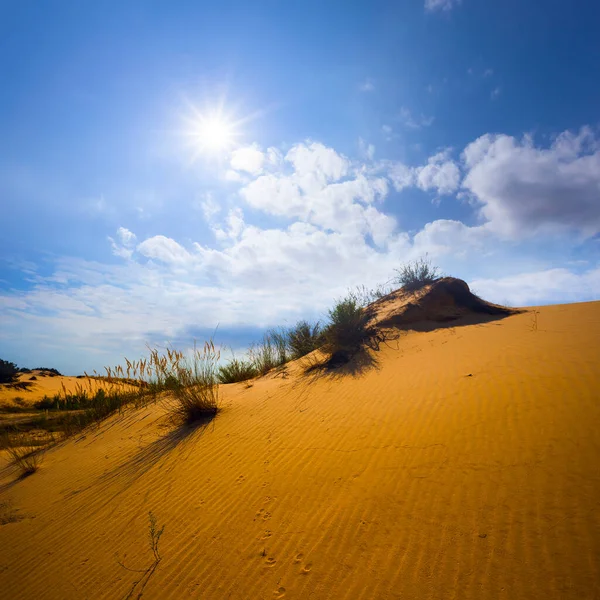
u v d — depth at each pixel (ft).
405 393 17.58
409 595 7.85
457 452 11.89
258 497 13.14
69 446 27.84
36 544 14.70
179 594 9.82
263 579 9.53
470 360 19.26
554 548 7.78
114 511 15.33
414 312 29.53
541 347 18.44
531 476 9.86
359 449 14.01
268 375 30.01
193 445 19.30
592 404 12.01
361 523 10.32
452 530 9.07
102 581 11.25
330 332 28.45
